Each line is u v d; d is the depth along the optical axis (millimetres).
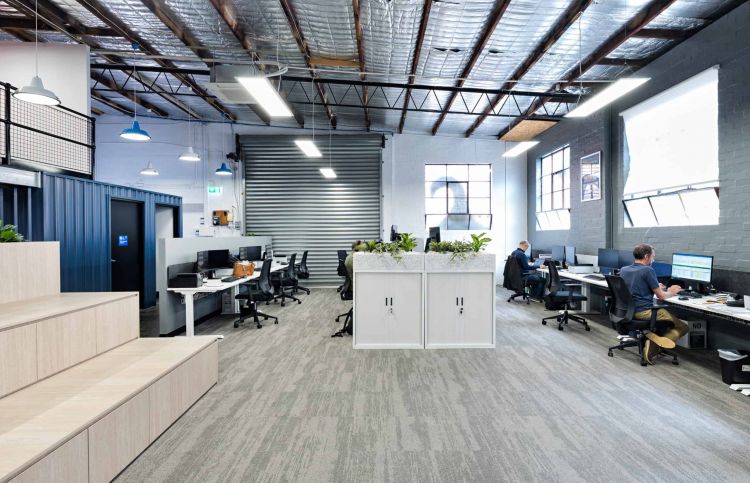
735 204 3912
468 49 5000
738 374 3109
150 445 2281
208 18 4598
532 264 7305
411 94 6875
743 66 3811
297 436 2383
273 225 9102
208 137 9125
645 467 2037
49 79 5145
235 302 6137
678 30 4441
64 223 5062
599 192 6258
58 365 2404
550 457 2139
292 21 4457
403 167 9164
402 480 1948
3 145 4605
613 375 3389
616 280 3691
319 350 4203
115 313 2977
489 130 8773
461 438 2348
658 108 5047
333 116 8406
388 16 4277
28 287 2904
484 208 9258
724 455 2139
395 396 2973
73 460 1695
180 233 8320
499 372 3490
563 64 5320
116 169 9094
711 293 3779
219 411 2732
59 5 4602
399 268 4273
